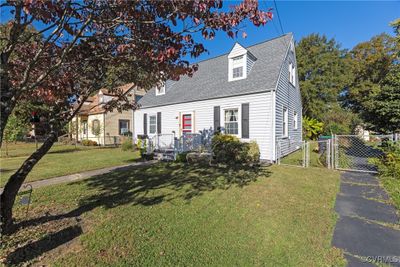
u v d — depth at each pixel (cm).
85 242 274
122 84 434
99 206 402
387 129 855
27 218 343
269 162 909
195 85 1322
